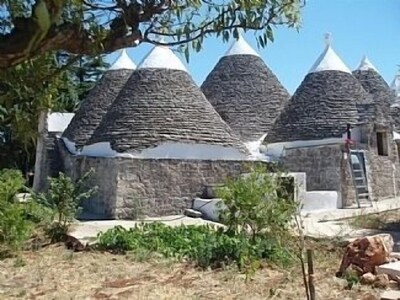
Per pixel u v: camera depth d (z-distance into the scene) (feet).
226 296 22.85
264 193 33.09
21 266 31.07
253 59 92.89
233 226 34.22
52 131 82.43
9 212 35.94
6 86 8.69
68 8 7.50
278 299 22.06
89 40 7.53
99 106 83.20
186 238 36.35
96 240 38.91
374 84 99.55
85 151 69.62
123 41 8.13
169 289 24.45
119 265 30.81
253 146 80.89
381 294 21.40
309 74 81.00
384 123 74.38
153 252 34.19
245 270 27.66
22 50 6.30
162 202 60.85
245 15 9.35
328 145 68.39
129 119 64.90
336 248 34.30
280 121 79.46
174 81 69.15
